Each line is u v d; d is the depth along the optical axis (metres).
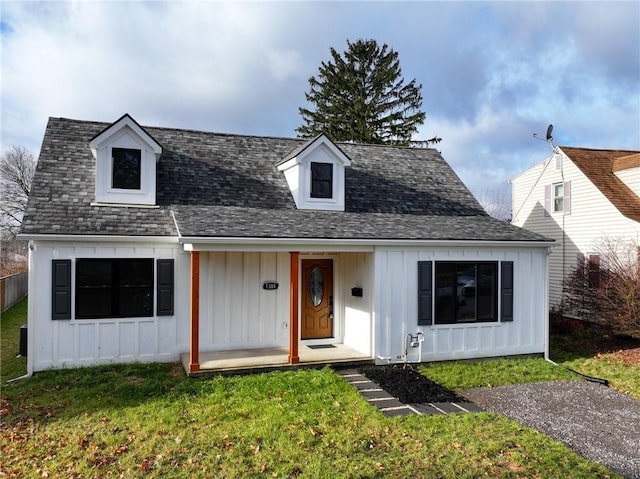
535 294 12.20
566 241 20.00
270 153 14.82
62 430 6.61
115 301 10.15
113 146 11.27
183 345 10.71
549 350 13.64
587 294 16.28
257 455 5.81
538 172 22.02
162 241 10.38
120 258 10.18
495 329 11.78
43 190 10.86
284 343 12.15
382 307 10.86
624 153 21.36
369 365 10.71
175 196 11.98
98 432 6.51
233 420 7.00
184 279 10.73
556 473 5.50
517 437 6.59
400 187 14.95
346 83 37.03
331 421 7.02
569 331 16.50
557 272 20.44
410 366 10.80
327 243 10.30
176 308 10.65
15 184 40.56
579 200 19.38
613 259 16.16
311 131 37.22
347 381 9.42
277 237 9.87
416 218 13.09
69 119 13.34
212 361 10.14
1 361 10.94
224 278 11.48
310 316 12.61
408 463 5.66
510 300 11.88
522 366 11.12
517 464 5.69
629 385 9.81
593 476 5.45
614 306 14.27
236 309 11.61
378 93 37.25
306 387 8.65
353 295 11.98
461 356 11.45
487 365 11.11
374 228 11.41
